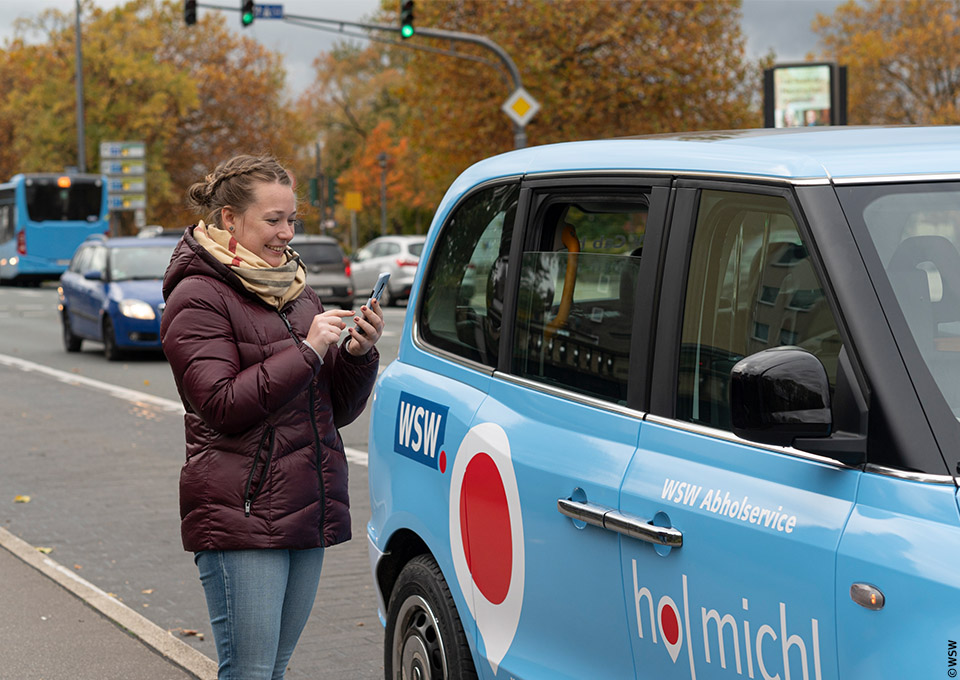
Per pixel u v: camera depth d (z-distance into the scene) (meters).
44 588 6.16
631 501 2.88
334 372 3.46
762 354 2.39
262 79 67.88
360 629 5.57
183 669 5.00
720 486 2.66
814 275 2.60
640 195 3.16
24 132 65.38
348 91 84.56
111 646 5.29
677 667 2.75
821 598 2.36
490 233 3.87
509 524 3.38
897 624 2.21
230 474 3.25
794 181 2.68
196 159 66.75
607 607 2.98
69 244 43.38
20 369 17.52
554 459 3.20
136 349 18.62
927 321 2.44
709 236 2.90
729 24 33.56
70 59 64.19
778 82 23.50
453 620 3.69
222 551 3.28
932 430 2.31
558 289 3.44
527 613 3.30
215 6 24.58
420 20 33.81
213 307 3.23
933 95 48.56
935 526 2.22
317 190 51.66
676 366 2.92
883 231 2.54
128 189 49.81
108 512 8.12
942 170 2.64
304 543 3.31
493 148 34.38
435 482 3.79
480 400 3.65
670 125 33.53
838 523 2.37
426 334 4.18
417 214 71.00
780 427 2.34
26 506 8.34
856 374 2.41
